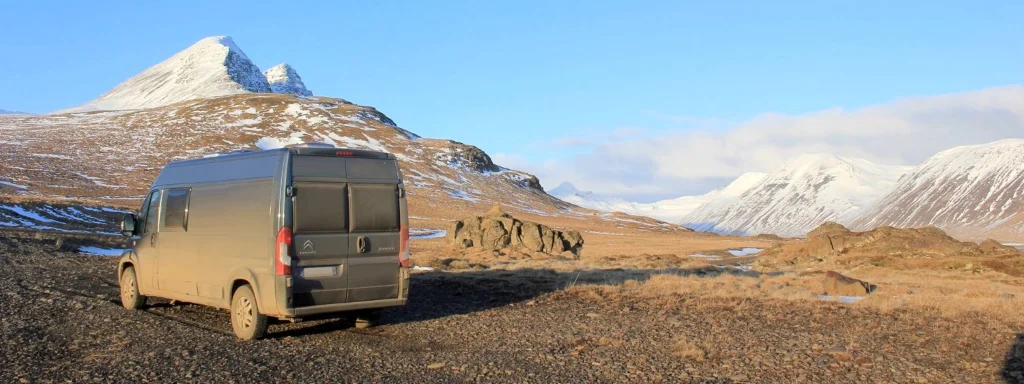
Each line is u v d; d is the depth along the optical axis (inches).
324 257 411.8
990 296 616.4
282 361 350.0
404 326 454.6
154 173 4485.7
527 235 1487.5
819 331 426.9
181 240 471.5
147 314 492.1
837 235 1353.3
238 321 417.1
